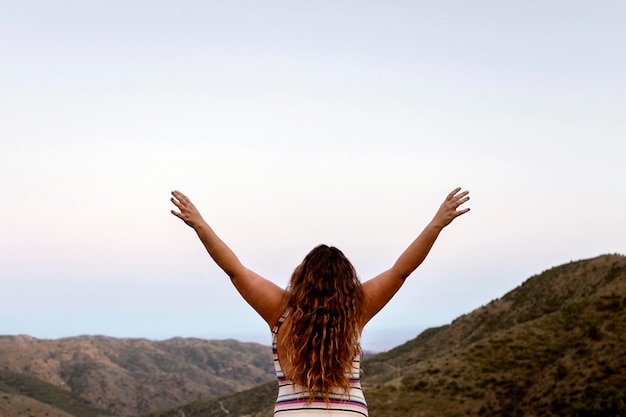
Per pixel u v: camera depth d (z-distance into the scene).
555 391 59.69
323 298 3.81
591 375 58.59
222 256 4.04
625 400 50.56
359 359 3.85
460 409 65.50
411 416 65.06
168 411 174.50
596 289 104.44
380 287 4.09
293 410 3.73
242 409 148.75
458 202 4.16
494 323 126.75
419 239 4.17
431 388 71.56
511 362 72.25
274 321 3.96
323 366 3.67
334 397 3.70
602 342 63.41
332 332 3.74
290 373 3.76
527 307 121.94
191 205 4.07
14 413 141.25
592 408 52.31
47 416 147.88
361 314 3.97
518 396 64.25
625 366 57.59
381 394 72.25
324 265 3.91
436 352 132.00
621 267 104.38
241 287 4.04
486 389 67.62
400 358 138.12
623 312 68.50
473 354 77.62
